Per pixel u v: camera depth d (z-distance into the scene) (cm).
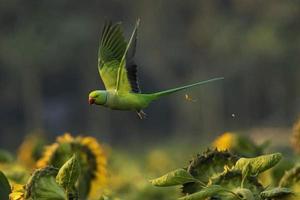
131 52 318
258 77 6750
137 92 317
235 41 6562
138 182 717
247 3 6550
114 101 316
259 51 6531
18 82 6650
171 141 6444
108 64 319
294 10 6462
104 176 448
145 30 6719
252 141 568
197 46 6694
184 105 6631
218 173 333
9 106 6706
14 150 6538
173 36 6762
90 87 6650
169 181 319
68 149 449
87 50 6569
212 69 6712
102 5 6619
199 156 336
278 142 3719
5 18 6475
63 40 6456
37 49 6431
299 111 6688
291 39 6512
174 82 6744
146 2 6681
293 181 372
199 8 6669
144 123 6962
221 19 6625
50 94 6750
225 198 315
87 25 6500
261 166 322
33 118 6588
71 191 320
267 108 6844
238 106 6781
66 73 6675
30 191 319
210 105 6562
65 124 6725
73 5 6594
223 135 568
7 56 6462
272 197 321
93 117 6688
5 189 337
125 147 6412
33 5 6456
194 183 327
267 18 6512
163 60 6738
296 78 6731
